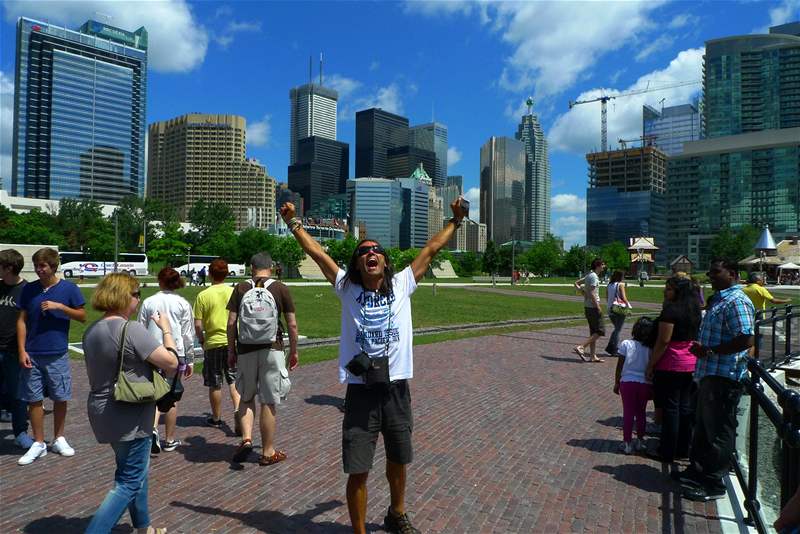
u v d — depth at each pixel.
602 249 117.94
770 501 4.16
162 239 83.94
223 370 6.73
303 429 6.79
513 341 15.43
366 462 3.71
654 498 4.80
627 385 6.01
